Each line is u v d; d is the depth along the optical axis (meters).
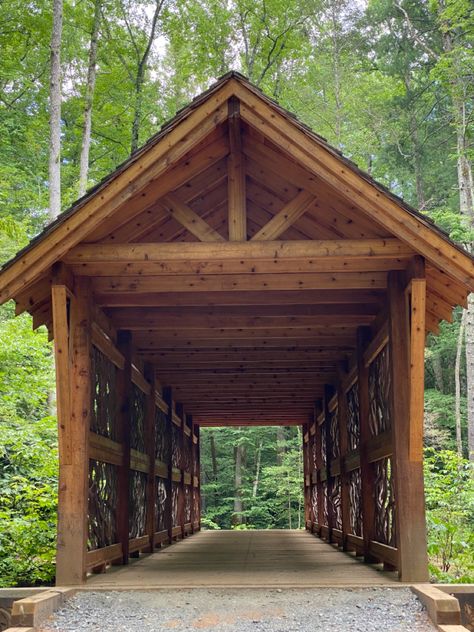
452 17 16.09
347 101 20.52
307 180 5.26
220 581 5.17
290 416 15.02
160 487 9.88
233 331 7.70
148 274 5.46
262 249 5.05
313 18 20.84
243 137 5.21
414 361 5.03
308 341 8.12
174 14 19.48
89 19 16.67
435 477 9.41
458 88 16.56
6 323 9.86
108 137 19.72
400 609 4.34
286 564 6.61
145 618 4.24
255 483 24.72
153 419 8.78
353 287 5.71
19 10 15.44
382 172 22.80
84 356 5.39
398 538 5.11
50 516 7.82
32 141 17.55
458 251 4.80
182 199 5.68
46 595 4.41
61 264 5.12
